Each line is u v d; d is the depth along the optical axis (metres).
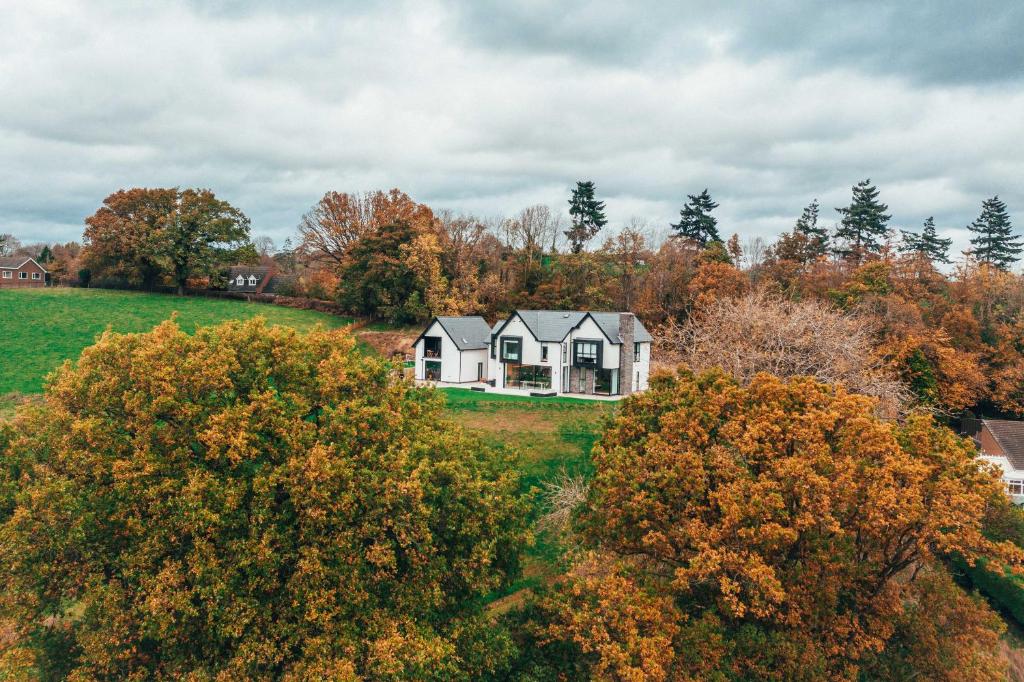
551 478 40.34
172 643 19.98
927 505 23.59
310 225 98.12
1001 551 22.52
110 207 91.81
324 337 27.00
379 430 24.05
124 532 20.84
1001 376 65.44
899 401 43.88
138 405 21.66
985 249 132.12
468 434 31.27
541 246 100.94
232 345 24.53
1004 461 50.12
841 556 23.38
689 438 25.81
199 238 93.56
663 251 90.69
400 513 21.67
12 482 21.33
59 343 66.44
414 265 82.62
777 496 22.06
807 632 23.81
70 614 23.94
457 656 21.98
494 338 65.06
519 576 27.27
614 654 20.81
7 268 104.62
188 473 20.67
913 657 24.11
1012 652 29.30
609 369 61.22
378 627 20.81
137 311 81.88
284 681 19.20
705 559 22.73
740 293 77.88
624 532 26.14
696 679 21.95
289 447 22.09
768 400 26.23
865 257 108.00
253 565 20.36
